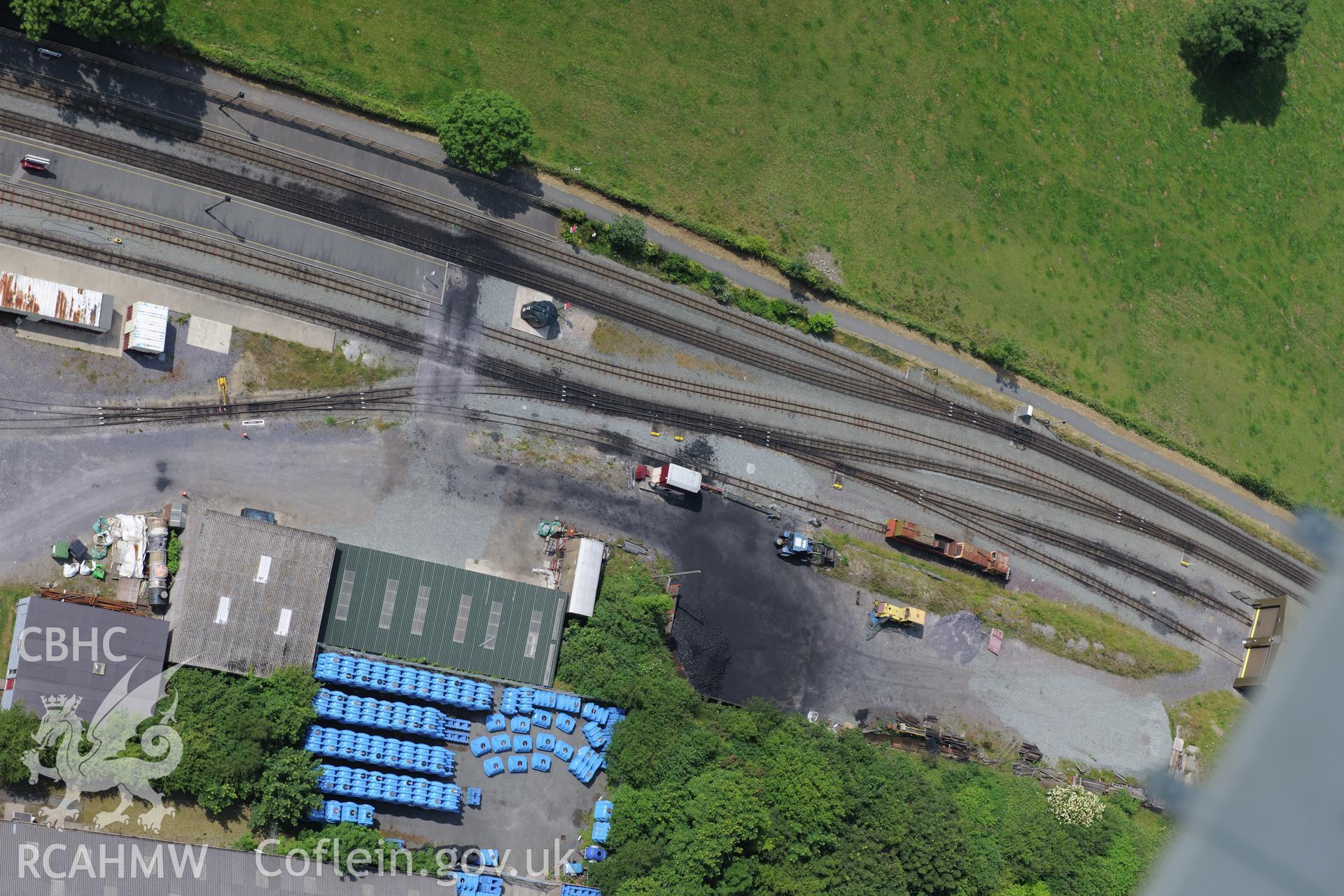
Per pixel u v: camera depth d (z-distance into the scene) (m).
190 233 87.56
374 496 88.88
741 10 105.69
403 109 94.00
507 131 90.75
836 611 99.00
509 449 92.62
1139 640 108.69
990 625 103.56
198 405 86.19
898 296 107.31
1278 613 110.62
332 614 83.75
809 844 87.19
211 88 89.44
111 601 81.69
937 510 105.00
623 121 101.00
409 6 96.25
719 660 94.75
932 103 111.25
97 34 82.62
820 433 102.12
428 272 92.94
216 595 79.88
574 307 96.56
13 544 80.75
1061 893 93.25
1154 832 100.81
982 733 101.56
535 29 99.38
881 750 95.19
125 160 86.62
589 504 93.88
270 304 88.81
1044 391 111.38
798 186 105.62
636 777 87.12
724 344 100.56
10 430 81.94
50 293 81.88
